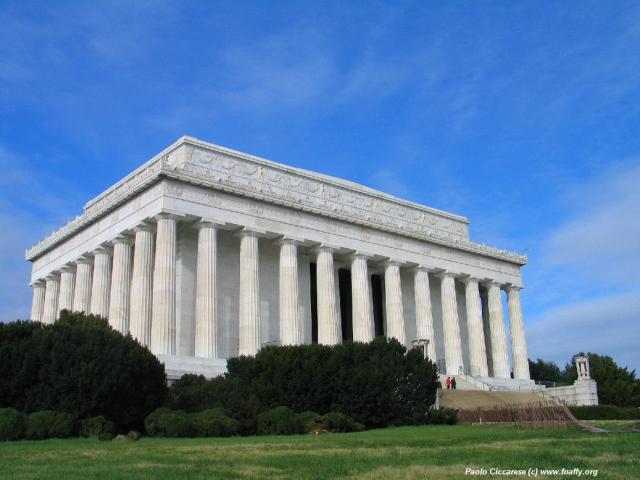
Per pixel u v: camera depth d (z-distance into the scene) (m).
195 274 68.62
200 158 72.19
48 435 35.72
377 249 80.88
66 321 52.31
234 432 38.97
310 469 19.72
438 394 62.12
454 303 88.69
